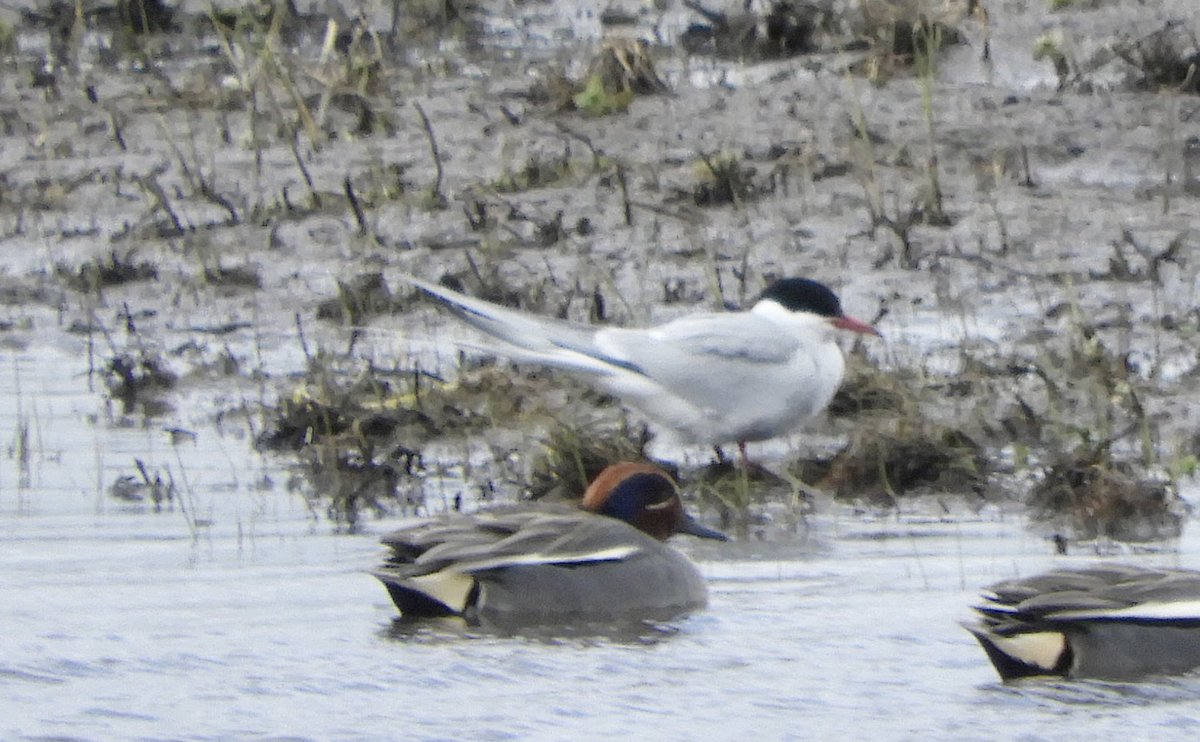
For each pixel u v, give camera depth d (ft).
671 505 40.14
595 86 72.54
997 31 75.15
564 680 33.12
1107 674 32.48
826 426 50.37
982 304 56.95
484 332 48.80
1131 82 70.13
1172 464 45.62
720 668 33.78
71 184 70.79
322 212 66.64
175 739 30.83
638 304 57.62
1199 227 60.80
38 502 44.47
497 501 45.44
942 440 46.93
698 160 66.49
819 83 72.64
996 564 39.52
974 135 67.56
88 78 81.61
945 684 32.76
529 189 66.64
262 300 60.95
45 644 34.76
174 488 45.27
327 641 35.09
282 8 85.81
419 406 51.26
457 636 35.65
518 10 88.22
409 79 77.82
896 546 41.19
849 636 35.09
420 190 67.31
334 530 42.52
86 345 58.18
